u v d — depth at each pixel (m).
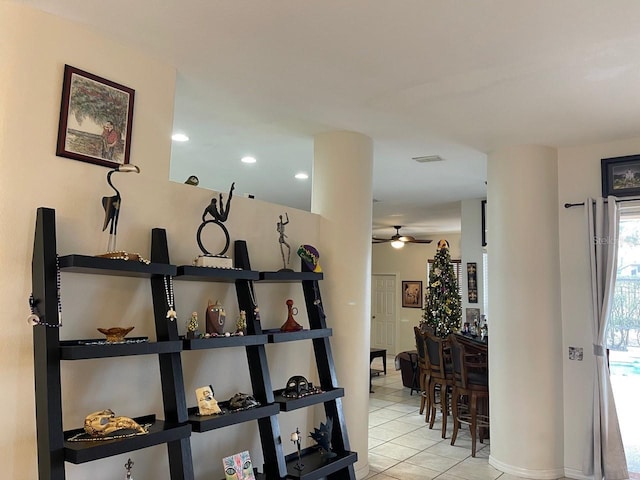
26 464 2.26
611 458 4.14
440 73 3.15
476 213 7.53
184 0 2.40
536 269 4.51
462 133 4.33
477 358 5.68
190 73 3.23
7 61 2.37
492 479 4.26
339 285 4.21
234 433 3.34
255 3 2.43
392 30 2.64
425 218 9.40
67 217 2.51
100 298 2.65
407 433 5.62
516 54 2.87
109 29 2.68
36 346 2.25
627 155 4.39
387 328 12.65
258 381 3.21
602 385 4.21
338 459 3.44
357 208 4.34
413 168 5.60
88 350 2.25
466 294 7.60
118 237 2.73
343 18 2.54
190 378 3.10
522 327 4.49
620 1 2.32
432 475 4.32
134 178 2.83
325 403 3.71
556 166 4.71
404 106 3.73
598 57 2.88
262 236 3.67
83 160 2.59
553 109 3.71
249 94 3.58
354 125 4.19
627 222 4.43
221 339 2.91
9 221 2.31
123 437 2.32
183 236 3.07
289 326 3.55
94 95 2.67
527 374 4.44
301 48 2.88
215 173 6.11
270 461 3.11
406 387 8.23
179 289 3.09
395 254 12.70
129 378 2.75
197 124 4.26
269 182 6.61
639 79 3.17
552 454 4.38
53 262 2.30
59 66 2.54
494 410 4.63
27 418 2.28
